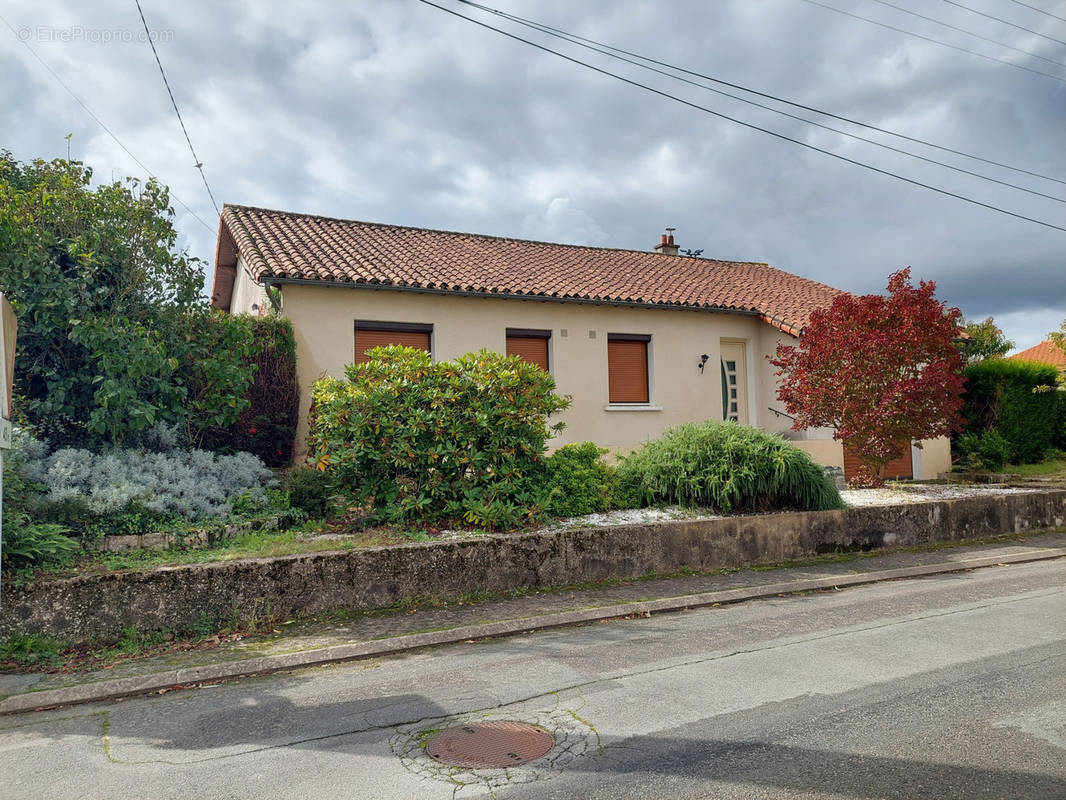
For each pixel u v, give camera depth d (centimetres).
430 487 904
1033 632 655
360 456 895
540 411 955
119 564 711
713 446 1067
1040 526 1329
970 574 974
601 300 1471
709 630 691
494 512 884
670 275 1845
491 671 577
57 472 811
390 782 383
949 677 528
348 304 1295
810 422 1361
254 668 605
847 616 734
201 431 1027
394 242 1612
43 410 879
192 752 438
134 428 906
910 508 1161
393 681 563
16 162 1043
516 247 1808
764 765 388
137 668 605
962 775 372
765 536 1016
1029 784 361
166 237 975
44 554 705
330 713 496
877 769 380
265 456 1117
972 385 1875
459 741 436
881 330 1282
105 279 943
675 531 954
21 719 521
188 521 848
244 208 1609
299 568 742
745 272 2128
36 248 871
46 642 644
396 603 780
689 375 1612
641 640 661
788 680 530
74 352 913
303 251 1377
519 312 1445
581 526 932
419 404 923
